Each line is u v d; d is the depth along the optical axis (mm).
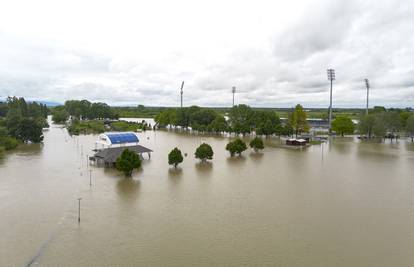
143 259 27125
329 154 85938
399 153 88938
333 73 136875
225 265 26359
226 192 47250
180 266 26109
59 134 133750
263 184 52156
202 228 33781
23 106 164375
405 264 26844
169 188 49125
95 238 31000
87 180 53312
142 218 36375
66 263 26312
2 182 51062
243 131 130375
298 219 36594
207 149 71375
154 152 85562
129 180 53812
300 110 129375
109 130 153750
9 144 86688
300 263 26766
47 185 49625
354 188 50125
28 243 29781
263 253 28453
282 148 97250
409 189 49750
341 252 28797
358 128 125938
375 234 32719
